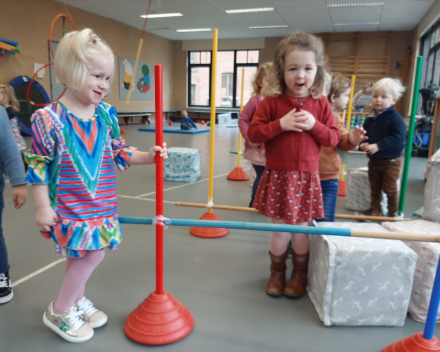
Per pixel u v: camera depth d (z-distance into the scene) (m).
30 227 2.22
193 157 3.65
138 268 1.73
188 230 2.27
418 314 1.35
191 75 13.80
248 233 2.25
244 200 3.02
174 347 1.18
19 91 7.34
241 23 10.31
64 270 1.69
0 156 1.29
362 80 11.03
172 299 1.28
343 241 1.32
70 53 0.96
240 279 1.65
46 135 1.00
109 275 1.65
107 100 10.38
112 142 1.17
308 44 1.30
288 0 7.91
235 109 13.09
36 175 1.00
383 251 1.26
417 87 1.88
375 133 2.48
